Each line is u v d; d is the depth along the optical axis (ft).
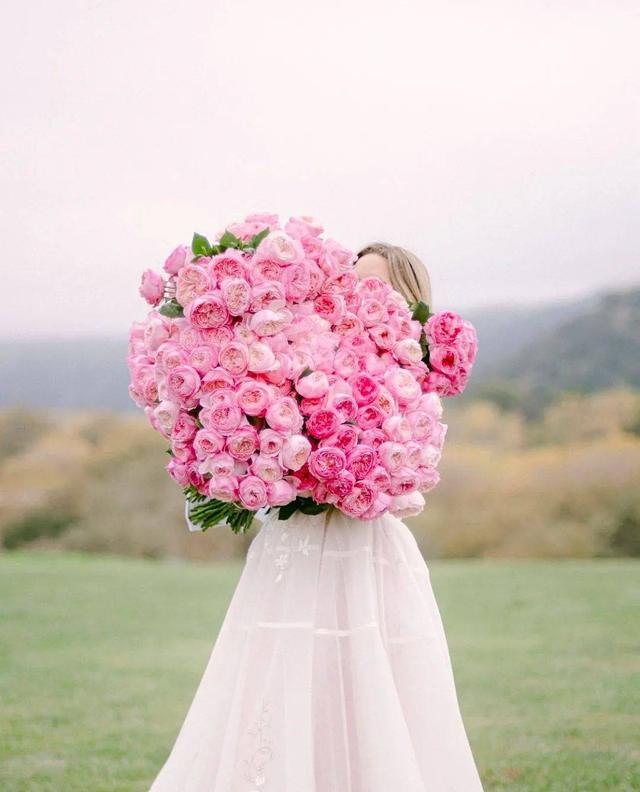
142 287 9.73
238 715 9.68
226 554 47.50
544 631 28.27
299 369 9.18
